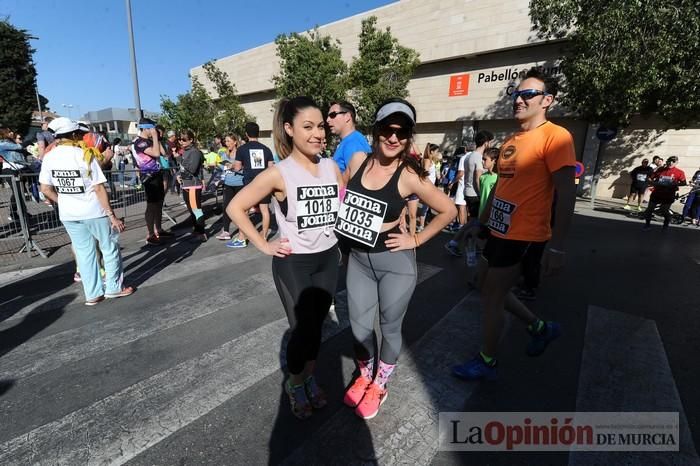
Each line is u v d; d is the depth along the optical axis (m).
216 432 2.15
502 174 2.43
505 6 15.15
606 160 14.59
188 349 3.01
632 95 9.96
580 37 10.82
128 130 51.12
